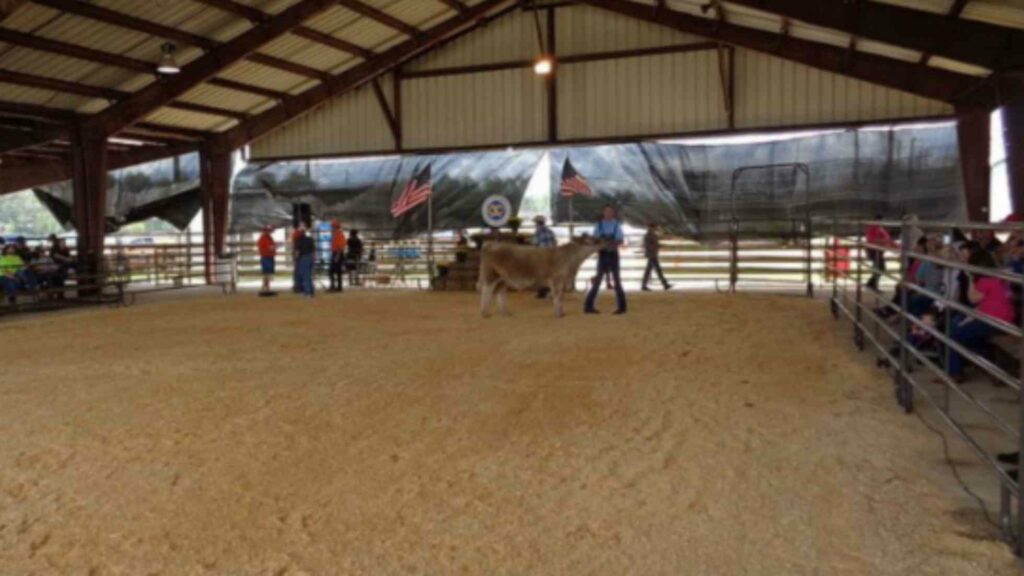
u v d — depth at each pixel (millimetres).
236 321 10742
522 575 2875
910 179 15391
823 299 13008
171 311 12438
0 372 6980
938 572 2832
